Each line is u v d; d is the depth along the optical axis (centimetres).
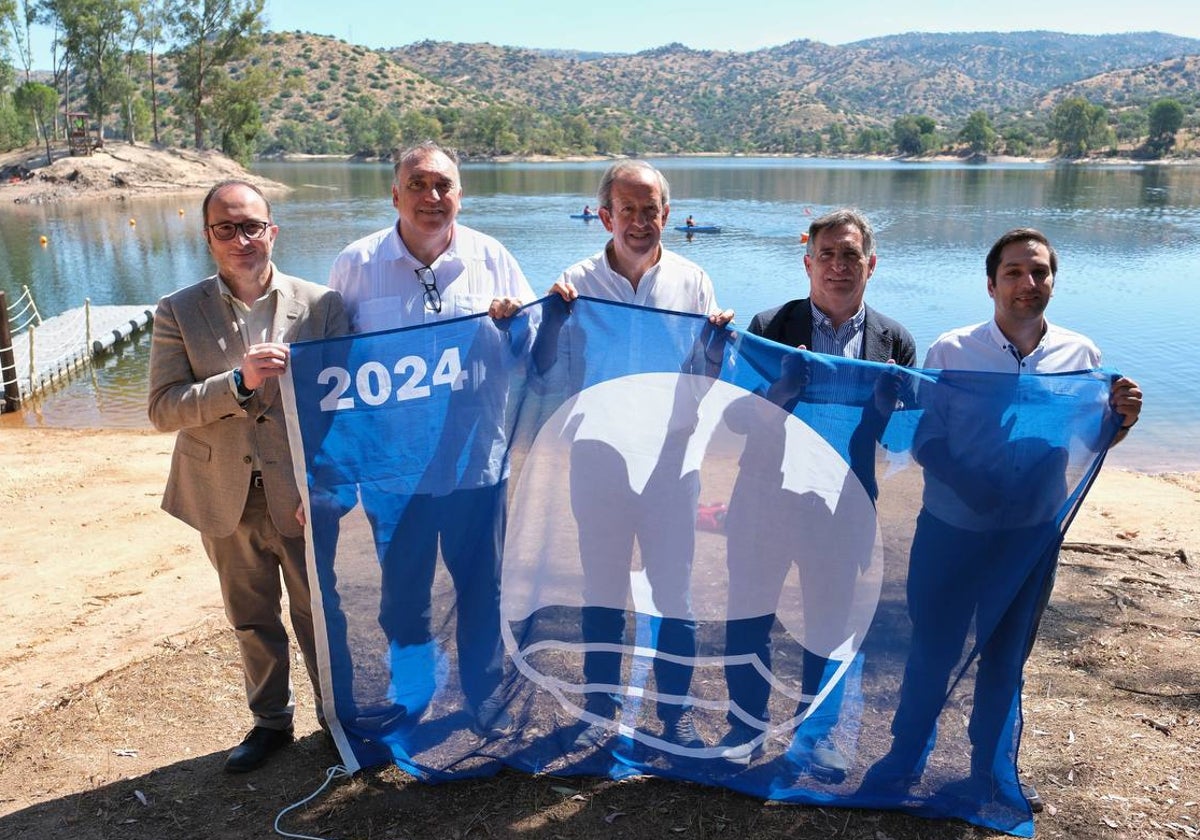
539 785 364
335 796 360
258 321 368
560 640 378
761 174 11106
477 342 367
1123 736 395
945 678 351
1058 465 346
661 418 372
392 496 363
